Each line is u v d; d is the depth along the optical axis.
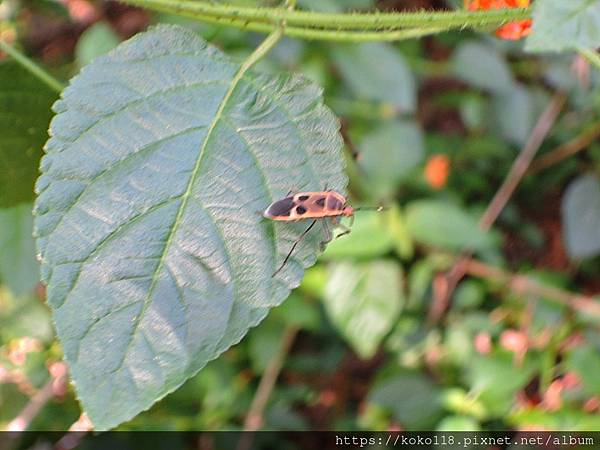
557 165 0.47
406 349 0.38
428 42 0.51
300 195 0.17
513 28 0.20
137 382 0.15
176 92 0.17
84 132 0.17
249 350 0.38
